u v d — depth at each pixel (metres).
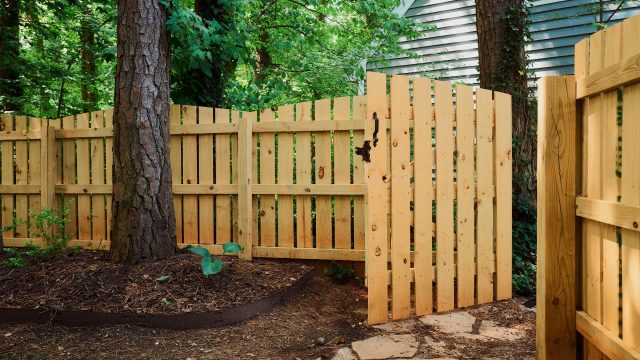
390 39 9.16
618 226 1.87
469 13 8.95
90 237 5.69
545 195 2.29
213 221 5.38
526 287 4.72
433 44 9.33
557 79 2.29
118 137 4.65
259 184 5.18
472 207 4.43
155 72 4.75
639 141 1.71
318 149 5.09
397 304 4.05
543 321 2.32
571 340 2.29
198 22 5.33
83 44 9.13
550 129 2.29
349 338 3.65
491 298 4.54
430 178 4.22
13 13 7.96
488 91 4.51
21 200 5.88
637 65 1.67
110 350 3.44
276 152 5.30
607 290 2.00
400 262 4.06
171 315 3.76
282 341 3.61
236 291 4.19
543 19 8.33
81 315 3.84
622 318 1.87
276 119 5.50
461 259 4.35
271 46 9.64
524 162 5.56
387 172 4.09
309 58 9.45
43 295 4.07
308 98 9.70
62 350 3.45
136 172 4.60
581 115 2.27
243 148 5.15
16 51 7.96
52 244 5.56
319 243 5.13
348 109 4.96
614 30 1.88
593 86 2.05
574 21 8.09
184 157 5.41
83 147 5.68
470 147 4.41
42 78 8.20
